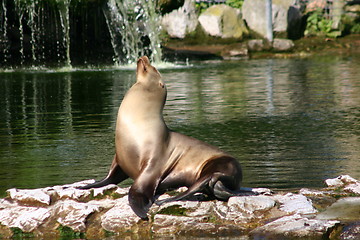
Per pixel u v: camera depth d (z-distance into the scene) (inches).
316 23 3587.6
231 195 613.3
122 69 2534.5
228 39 3430.1
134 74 2299.5
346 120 1228.5
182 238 570.3
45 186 751.7
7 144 1029.2
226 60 2994.6
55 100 1596.9
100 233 594.9
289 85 1875.0
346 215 602.2
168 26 3506.4
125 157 644.1
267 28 3371.1
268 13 3361.2
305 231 557.6
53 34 2898.6
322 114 1309.1
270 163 861.2
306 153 925.2
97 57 2878.9
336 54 3171.8
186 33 3469.5
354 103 1464.1
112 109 1418.6
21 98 1644.9
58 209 623.5
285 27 3501.5
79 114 1353.3
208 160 649.6
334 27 3587.6
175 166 650.8
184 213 617.3
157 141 636.7
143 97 641.0
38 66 2647.6
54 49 2874.0
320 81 1964.8
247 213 607.8
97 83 1993.1
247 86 1865.2
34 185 756.6
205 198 650.8
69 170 833.5
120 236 583.8
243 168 834.2
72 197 653.9
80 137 1081.4
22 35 2728.8
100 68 2586.1
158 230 589.6
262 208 615.8
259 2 3469.5
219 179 621.9
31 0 2704.2
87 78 2162.9
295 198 649.0
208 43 3437.5
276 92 1702.8
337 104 1454.2
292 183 747.4
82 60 2827.3
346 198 658.8
